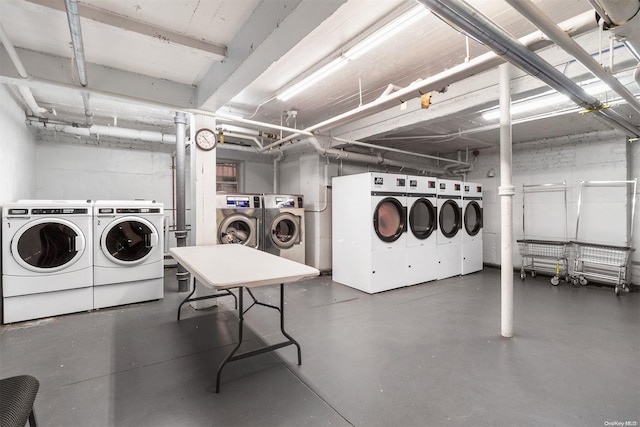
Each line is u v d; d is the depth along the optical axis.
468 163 6.39
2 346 2.55
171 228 5.69
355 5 2.07
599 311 3.44
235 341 2.68
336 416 1.71
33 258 3.17
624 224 4.57
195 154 3.43
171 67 2.94
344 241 4.73
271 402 1.84
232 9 2.10
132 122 4.93
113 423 1.65
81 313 3.36
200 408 1.78
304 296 4.09
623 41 1.60
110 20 2.12
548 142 5.36
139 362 2.30
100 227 3.48
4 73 2.40
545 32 1.52
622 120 3.42
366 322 3.13
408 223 4.66
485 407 1.79
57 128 4.16
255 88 3.50
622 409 1.75
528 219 5.67
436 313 3.40
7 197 3.25
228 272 2.07
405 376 2.12
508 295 2.73
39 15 2.13
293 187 6.11
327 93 3.66
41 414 1.72
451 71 2.22
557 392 1.92
